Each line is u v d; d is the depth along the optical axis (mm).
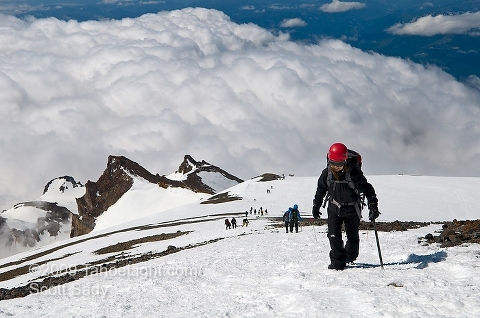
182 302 7277
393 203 86625
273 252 12633
